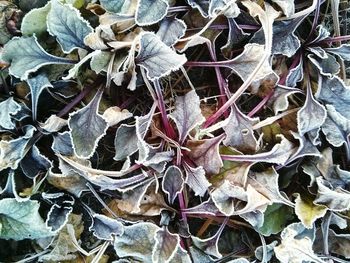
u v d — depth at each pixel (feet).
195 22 0.90
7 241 0.89
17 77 0.83
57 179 0.87
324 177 0.91
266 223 0.89
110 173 0.84
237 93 0.86
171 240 0.85
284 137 0.89
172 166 0.85
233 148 0.88
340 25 0.99
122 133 0.86
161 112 0.87
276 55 0.92
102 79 0.88
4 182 0.89
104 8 0.86
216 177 0.87
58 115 0.87
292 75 0.90
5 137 0.86
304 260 0.86
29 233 0.84
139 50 0.83
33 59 0.83
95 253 0.89
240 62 0.88
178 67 0.81
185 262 0.85
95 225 0.87
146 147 0.81
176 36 0.86
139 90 0.90
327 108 0.89
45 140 0.89
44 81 0.85
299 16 0.89
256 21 0.91
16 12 0.88
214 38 0.91
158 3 0.84
